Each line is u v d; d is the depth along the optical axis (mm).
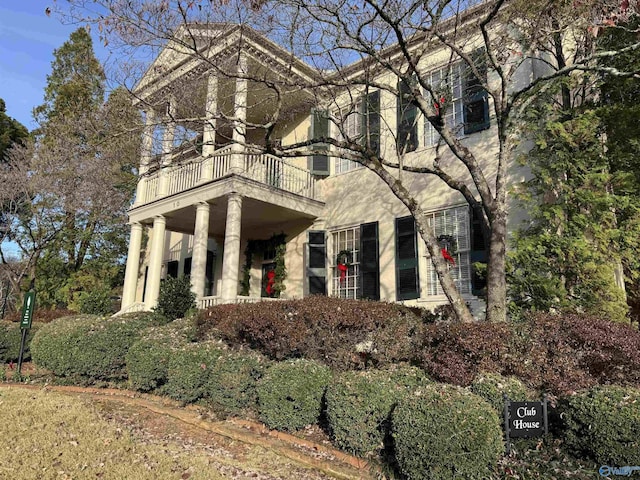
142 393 6973
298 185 12500
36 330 10305
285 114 12180
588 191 6723
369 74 8500
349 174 12258
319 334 5805
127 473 3938
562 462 3818
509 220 8781
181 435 5418
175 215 13367
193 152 12188
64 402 6289
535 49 7500
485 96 9727
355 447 4453
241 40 7719
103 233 19391
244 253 14508
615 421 3625
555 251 6711
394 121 11227
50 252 18609
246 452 4875
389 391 4535
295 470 4418
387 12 7348
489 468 3707
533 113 7668
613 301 6383
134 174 15055
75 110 14133
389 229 10922
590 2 6184
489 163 9453
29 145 17297
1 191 15516
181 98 8273
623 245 6637
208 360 6188
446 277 6148
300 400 5102
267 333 6082
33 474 3848
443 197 10062
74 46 18766
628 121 7156
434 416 3723
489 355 4828
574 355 4727
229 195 11039
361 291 11031
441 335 5145
